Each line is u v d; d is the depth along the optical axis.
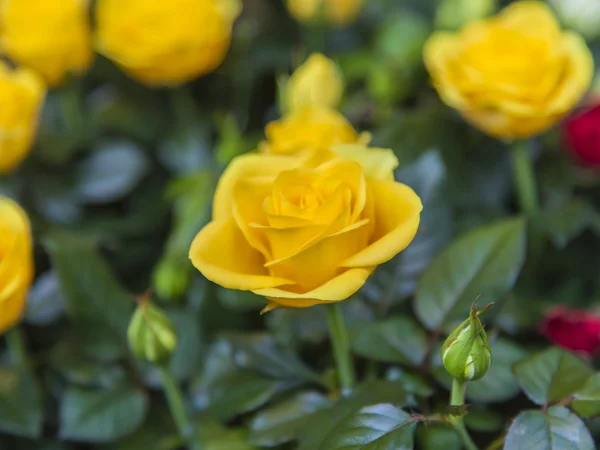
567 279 0.52
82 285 0.47
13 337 0.48
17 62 0.57
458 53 0.49
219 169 0.53
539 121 0.48
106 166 0.56
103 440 0.45
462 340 0.38
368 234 0.39
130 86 0.60
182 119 0.58
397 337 0.43
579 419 0.39
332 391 0.43
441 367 0.42
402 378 0.42
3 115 0.49
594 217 0.50
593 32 0.61
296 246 0.38
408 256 0.45
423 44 0.56
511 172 0.53
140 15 0.53
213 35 0.54
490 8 0.58
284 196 0.39
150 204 0.56
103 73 0.59
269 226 0.38
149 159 0.58
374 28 0.62
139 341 0.43
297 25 0.62
